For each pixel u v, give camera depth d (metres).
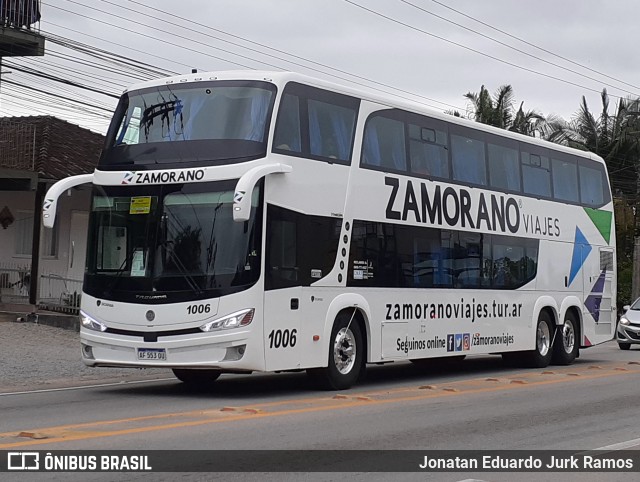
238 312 12.70
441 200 16.73
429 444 9.73
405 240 15.77
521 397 14.00
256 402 12.84
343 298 14.34
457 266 17.08
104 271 13.57
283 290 13.23
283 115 13.44
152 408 12.10
